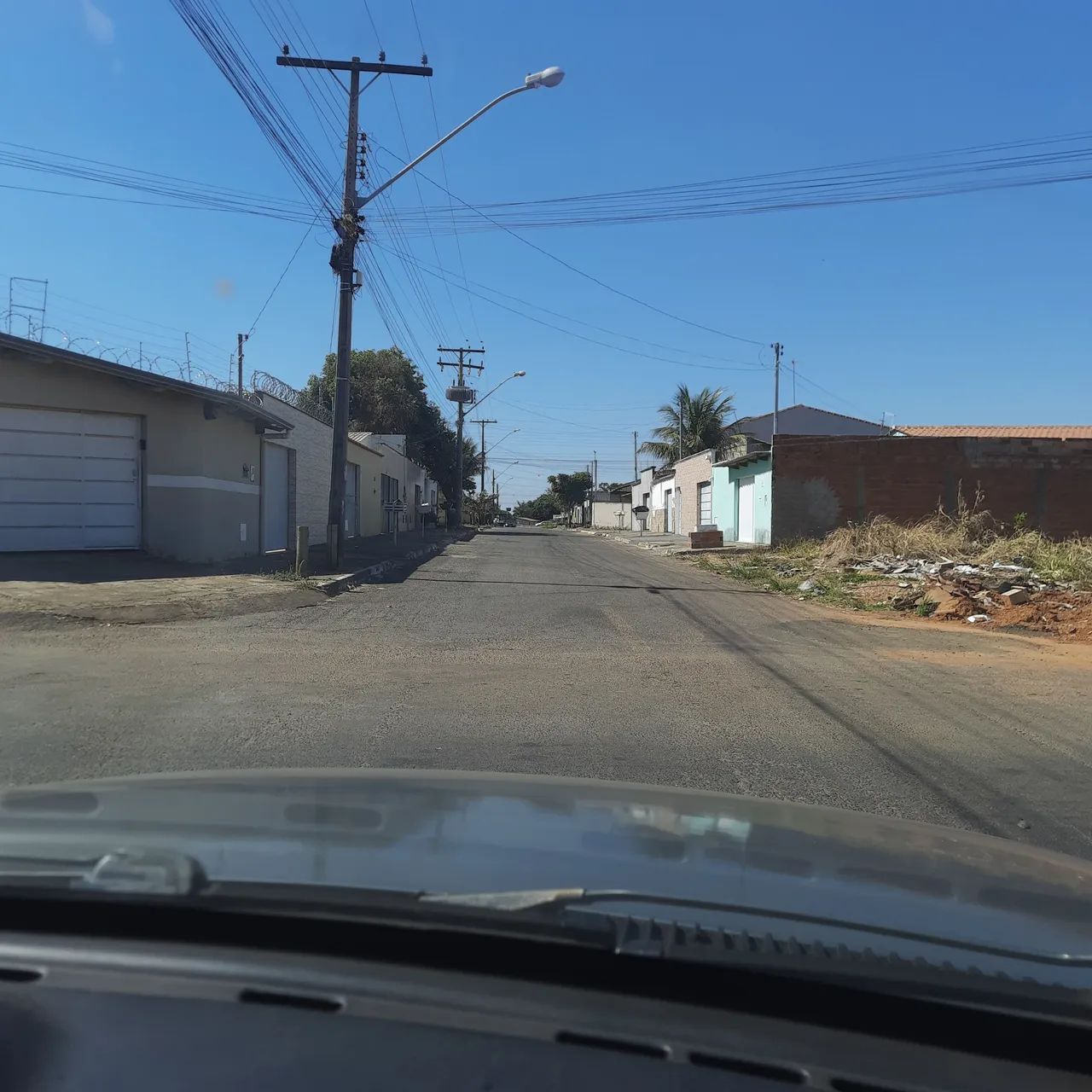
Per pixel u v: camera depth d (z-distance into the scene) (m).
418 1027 1.71
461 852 2.37
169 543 16.17
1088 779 5.80
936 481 26.67
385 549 23.98
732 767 5.87
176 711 6.78
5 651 8.90
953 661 10.16
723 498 34.34
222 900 1.99
